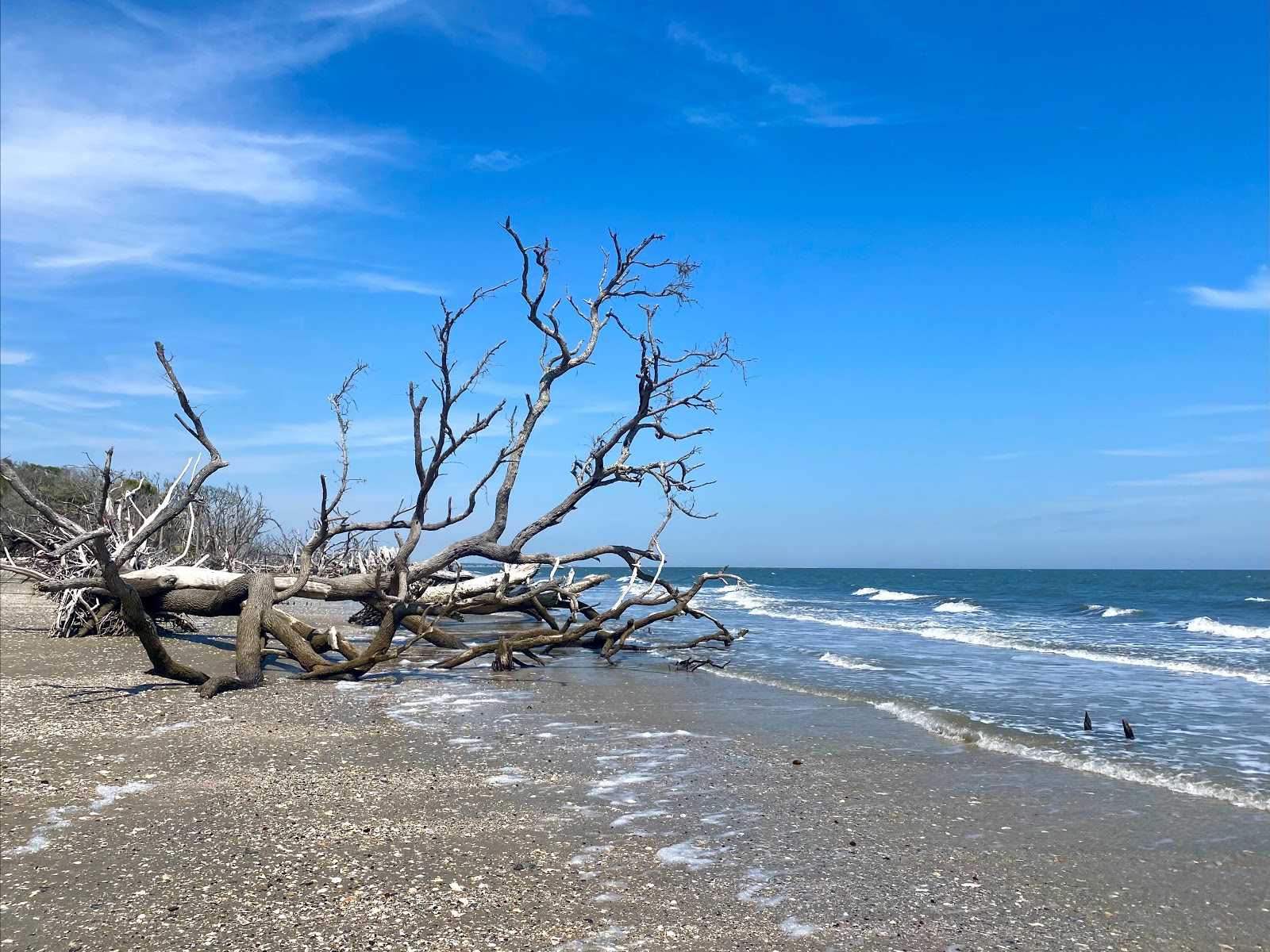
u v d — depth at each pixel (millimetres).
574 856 5820
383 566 15891
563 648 19766
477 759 8562
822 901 5105
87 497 25922
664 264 18359
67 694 11461
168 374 12039
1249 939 4637
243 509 29234
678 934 4641
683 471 18734
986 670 15711
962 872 5617
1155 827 6586
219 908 4879
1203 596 48750
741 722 10688
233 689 12453
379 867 5547
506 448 18391
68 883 5223
